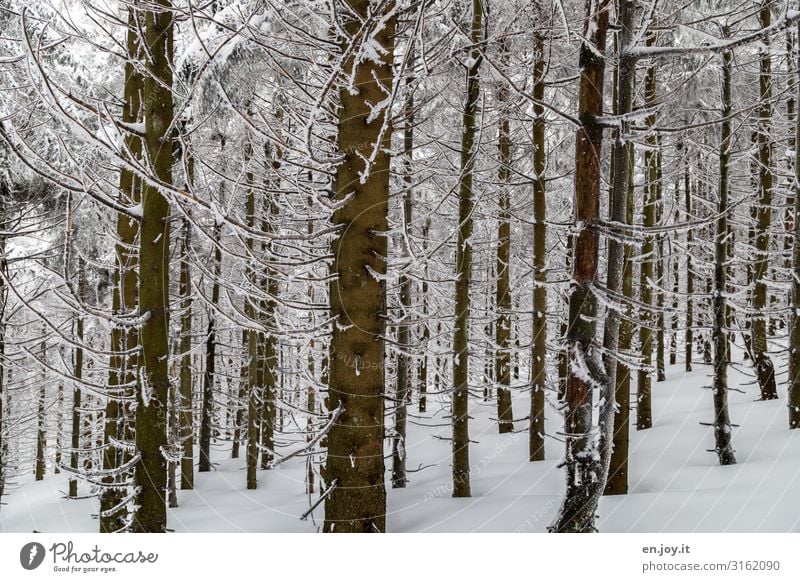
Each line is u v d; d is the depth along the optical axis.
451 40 5.11
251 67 5.70
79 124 3.58
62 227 10.72
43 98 3.47
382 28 4.08
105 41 7.60
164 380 4.46
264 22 5.20
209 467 16.16
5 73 8.95
